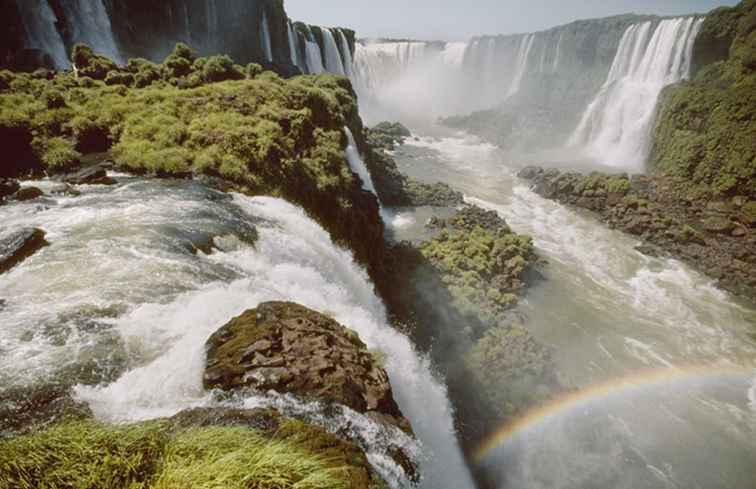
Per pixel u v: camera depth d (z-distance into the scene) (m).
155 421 7.80
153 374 9.91
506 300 37.84
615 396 29.59
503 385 28.38
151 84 37.97
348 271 24.80
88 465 6.34
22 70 44.06
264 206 23.19
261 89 39.16
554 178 65.56
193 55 45.06
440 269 39.91
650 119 73.19
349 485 7.16
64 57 52.22
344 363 11.18
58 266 13.41
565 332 35.88
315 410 9.62
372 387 11.05
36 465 6.23
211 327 11.92
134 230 16.42
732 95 57.84
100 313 11.49
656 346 34.75
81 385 9.24
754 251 46.03
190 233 16.98
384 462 9.49
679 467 24.73
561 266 46.00
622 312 38.84
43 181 21.14
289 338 11.31
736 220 51.53
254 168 26.80
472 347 31.30
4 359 9.58
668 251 48.75
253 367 10.21
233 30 78.38
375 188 56.75
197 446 7.04
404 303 33.97
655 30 77.56
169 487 6.19
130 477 6.34
